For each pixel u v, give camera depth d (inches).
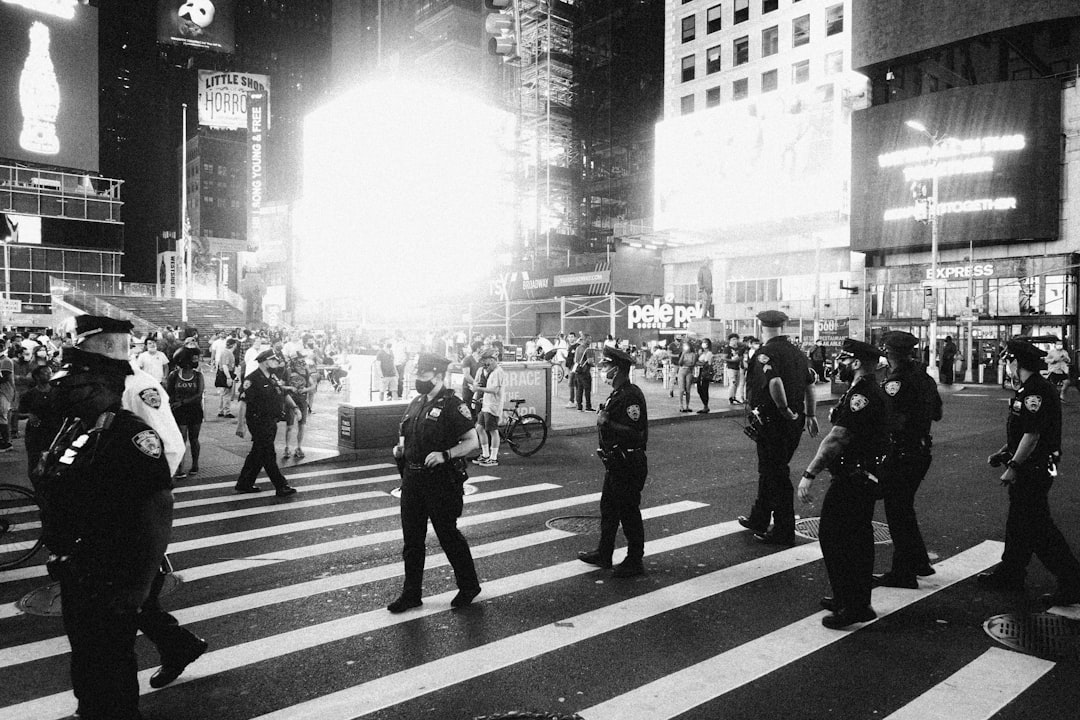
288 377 453.4
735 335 786.8
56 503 118.7
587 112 3038.9
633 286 1943.9
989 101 1389.0
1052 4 1331.2
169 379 398.6
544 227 2910.9
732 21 2011.6
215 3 4303.6
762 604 206.4
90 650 120.5
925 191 1411.2
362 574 234.4
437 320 2053.4
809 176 1771.7
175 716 142.6
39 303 2091.5
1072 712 144.5
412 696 151.1
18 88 2102.6
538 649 175.2
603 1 2989.7
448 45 3686.0
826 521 190.9
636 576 231.1
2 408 480.7
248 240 4168.3
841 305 1717.5
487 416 442.6
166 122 5551.2
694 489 370.0
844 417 186.9
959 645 177.3
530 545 267.4
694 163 2012.8
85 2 2237.9
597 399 824.3
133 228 5433.1
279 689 154.4
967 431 613.3
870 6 1589.6
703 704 147.6
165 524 120.0
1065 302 1321.4
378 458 468.8
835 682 157.6
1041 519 206.5
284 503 339.3
